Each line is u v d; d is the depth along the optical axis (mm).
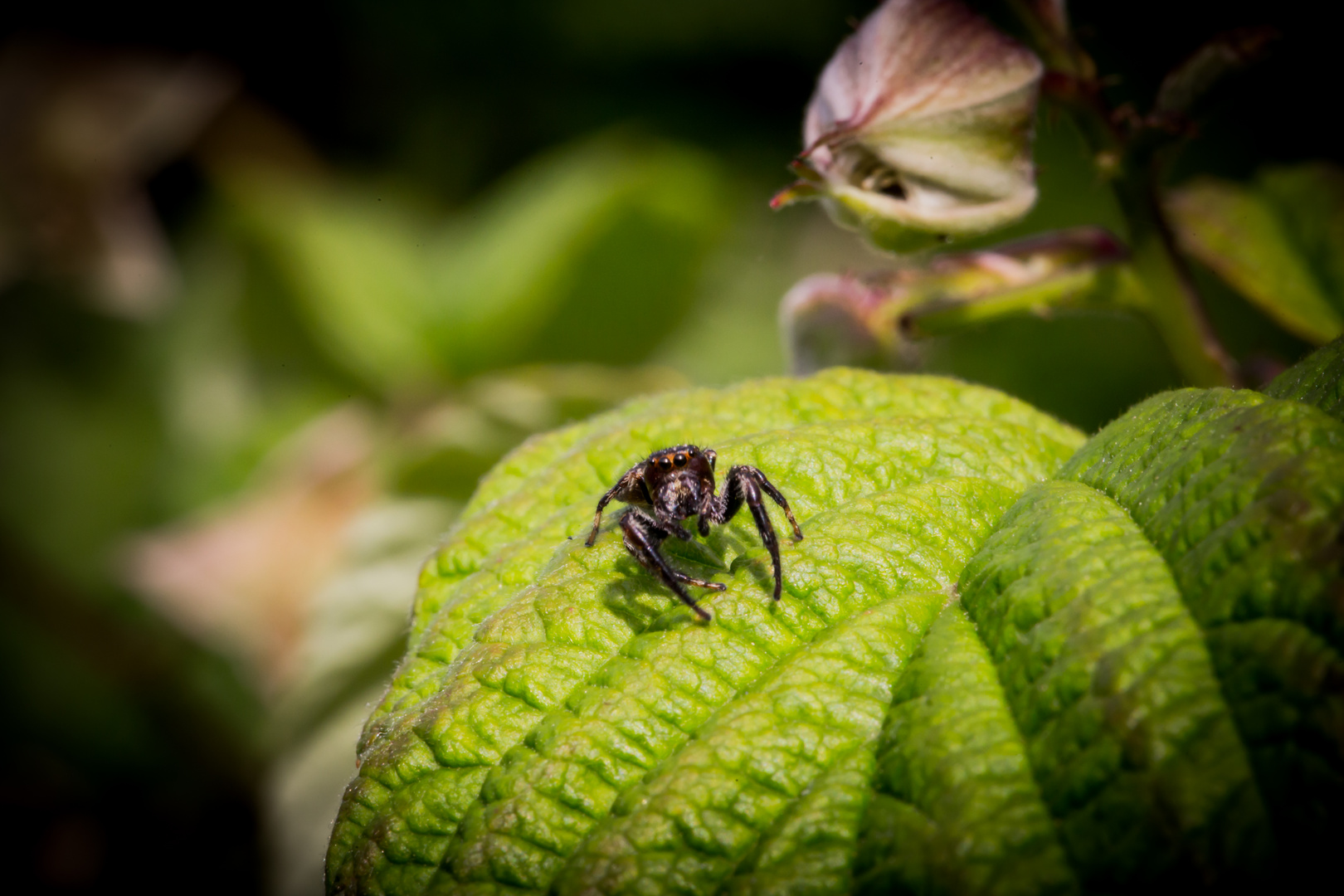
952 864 100
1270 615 100
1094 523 107
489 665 110
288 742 159
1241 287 137
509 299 191
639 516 114
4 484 214
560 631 111
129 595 204
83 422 221
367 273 196
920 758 103
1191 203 139
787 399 121
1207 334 125
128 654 180
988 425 118
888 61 117
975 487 114
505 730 108
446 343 194
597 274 192
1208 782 99
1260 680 100
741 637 109
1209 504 104
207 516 184
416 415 188
